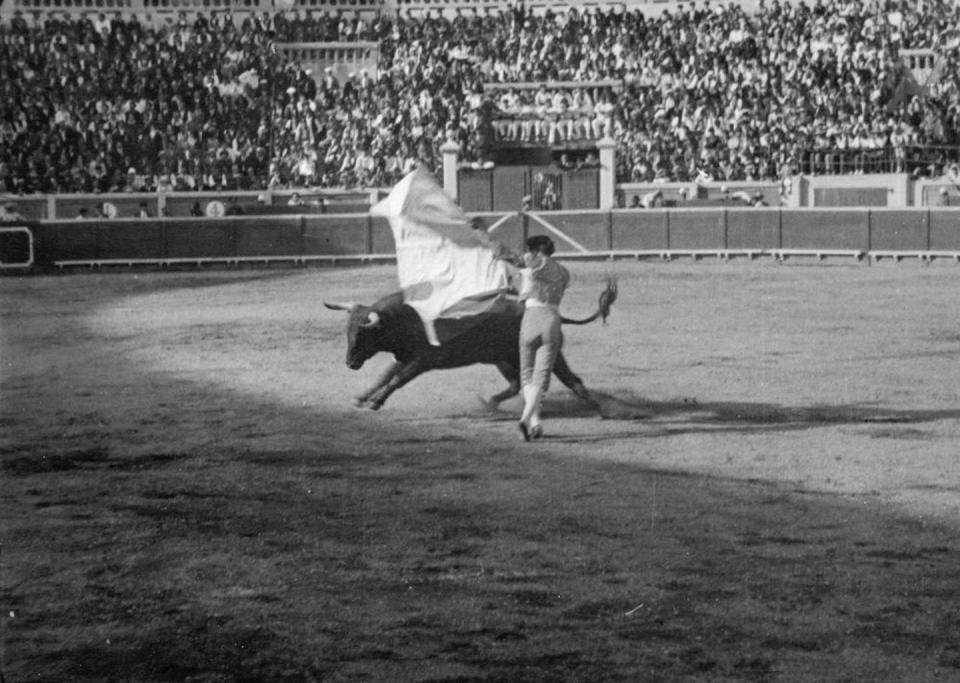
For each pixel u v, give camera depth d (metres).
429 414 16.06
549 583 9.34
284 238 46.09
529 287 14.36
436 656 7.99
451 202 15.21
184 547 10.34
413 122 53.97
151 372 20.19
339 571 9.67
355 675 7.72
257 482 12.59
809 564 9.71
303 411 16.45
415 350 15.50
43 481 12.73
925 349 21.78
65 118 54.06
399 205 15.08
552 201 50.09
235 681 7.67
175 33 58.41
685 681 7.58
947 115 51.41
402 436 14.73
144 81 55.84
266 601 9.02
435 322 15.25
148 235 45.47
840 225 43.59
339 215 46.09
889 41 55.12
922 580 9.31
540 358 14.34
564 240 45.75
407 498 11.87
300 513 11.39
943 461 13.20
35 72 55.81
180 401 17.41
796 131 51.25
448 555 10.05
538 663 7.86
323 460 13.56
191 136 54.28
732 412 16.08
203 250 45.75
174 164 53.03
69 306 32.03
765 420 15.55
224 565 9.85
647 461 13.32
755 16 58.47
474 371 19.25
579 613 8.71
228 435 14.98
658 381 18.55
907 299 30.44
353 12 64.00
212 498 11.98
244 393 17.98
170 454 13.99
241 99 55.62
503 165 51.31
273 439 14.70
